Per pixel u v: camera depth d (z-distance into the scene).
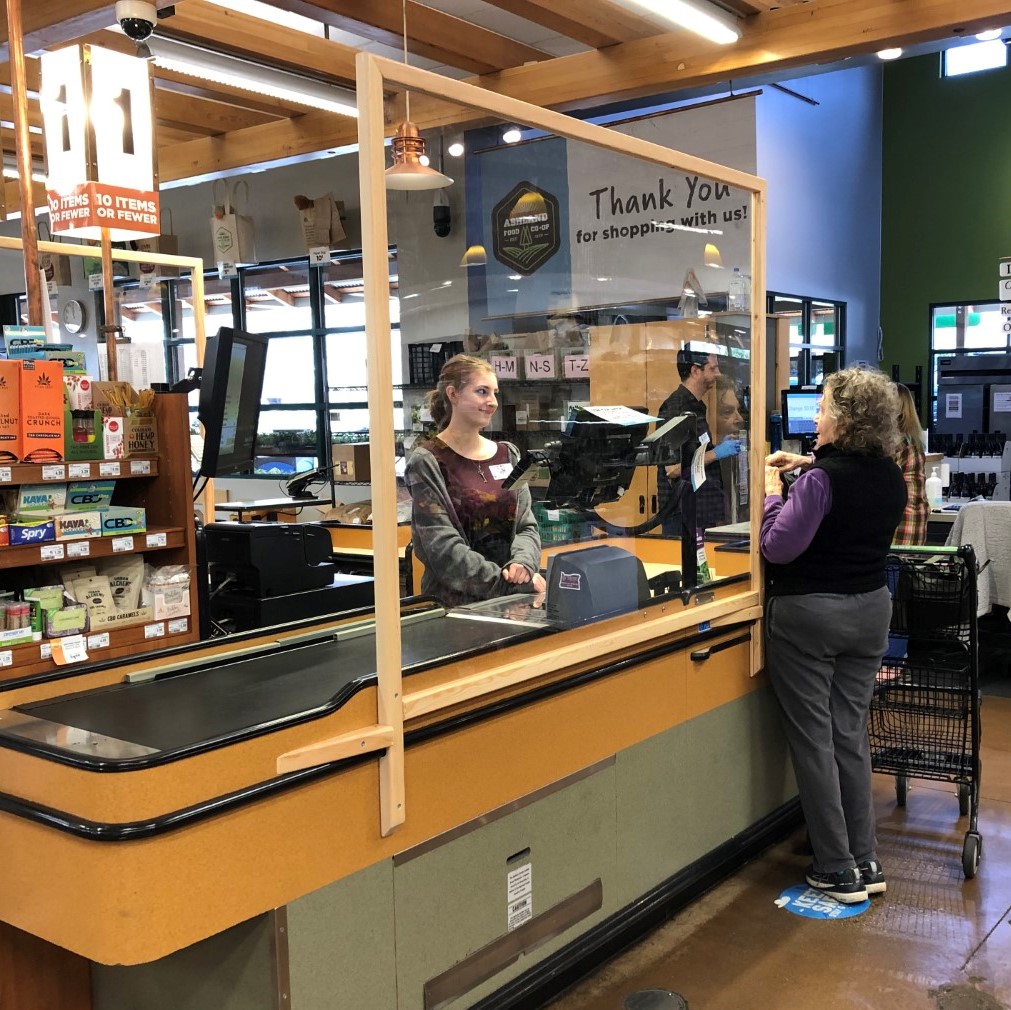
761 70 5.04
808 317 8.75
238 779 1.70
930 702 3.34
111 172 2.56
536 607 2.39
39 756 1.68
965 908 2.88
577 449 2.55
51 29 4.04
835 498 2.79
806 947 2.68
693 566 2.91
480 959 2.20
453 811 2.10
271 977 1.77
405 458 2.02
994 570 4.84
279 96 5.50
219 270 8.30
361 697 1.90
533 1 4.72
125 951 1.58
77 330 9.66
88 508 2.33
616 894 2.62
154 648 2.43
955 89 9.42
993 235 9.34
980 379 5.93
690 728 2.88
